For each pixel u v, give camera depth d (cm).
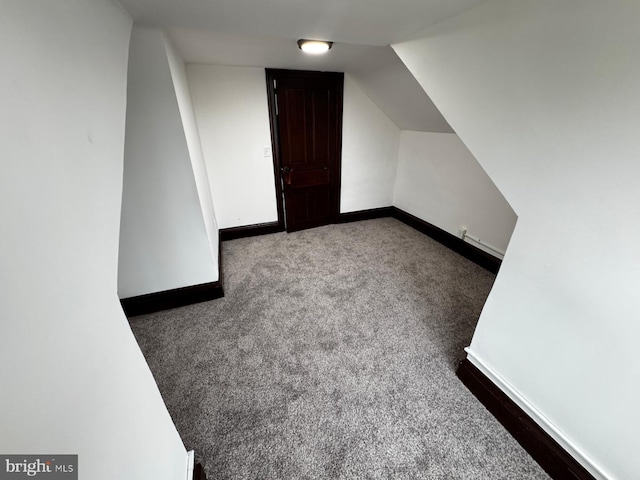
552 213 90
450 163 289
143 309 201
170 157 168
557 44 76
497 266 247
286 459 114
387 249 301
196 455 116
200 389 145
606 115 71
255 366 158
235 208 317
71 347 42
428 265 268
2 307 30
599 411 89
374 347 171
